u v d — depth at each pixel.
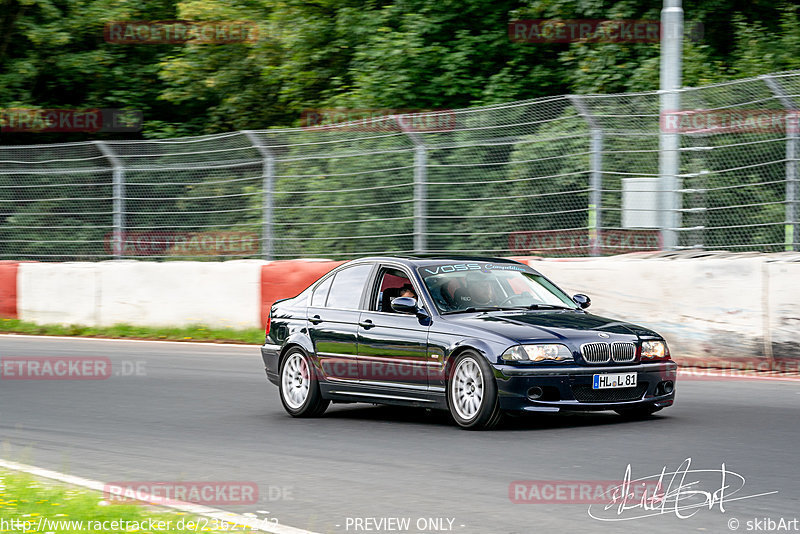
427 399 29.34
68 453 26.19
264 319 55.53
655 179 46.62
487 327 28.16
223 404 35.53
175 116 94.19
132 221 63.25
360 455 25.09
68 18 90.25
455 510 19.09
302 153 57.78
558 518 18.36
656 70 63.12
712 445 25.14
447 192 52.62
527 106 50.94
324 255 56.66
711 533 17.12
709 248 45.56
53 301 64.19
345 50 78.50
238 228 59.59
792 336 38.84
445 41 74.12
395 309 29.34
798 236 43.03
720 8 67.88
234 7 83.00
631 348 28.23
